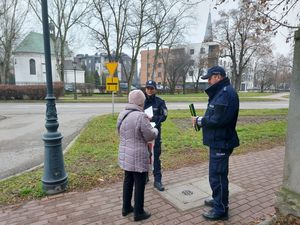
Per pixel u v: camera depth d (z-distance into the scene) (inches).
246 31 1322.6
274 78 2677.2
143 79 3376.0
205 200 145.5
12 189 168.6
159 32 1337.4
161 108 163.2
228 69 2132.1
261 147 272.7
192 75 2159.2
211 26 1512.1
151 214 136.2
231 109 115.5
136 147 125.3
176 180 181.0
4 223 130.5
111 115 526.9
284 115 564.4
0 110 674.8
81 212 139.7
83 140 306.2
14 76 2153.1
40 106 786.2
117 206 146.0
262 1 286.2
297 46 103.6
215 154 123.3
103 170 200.5
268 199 150.9
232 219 129.7
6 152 275.9
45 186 161.8
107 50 1300.4
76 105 829.8
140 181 128.6
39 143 316.8
